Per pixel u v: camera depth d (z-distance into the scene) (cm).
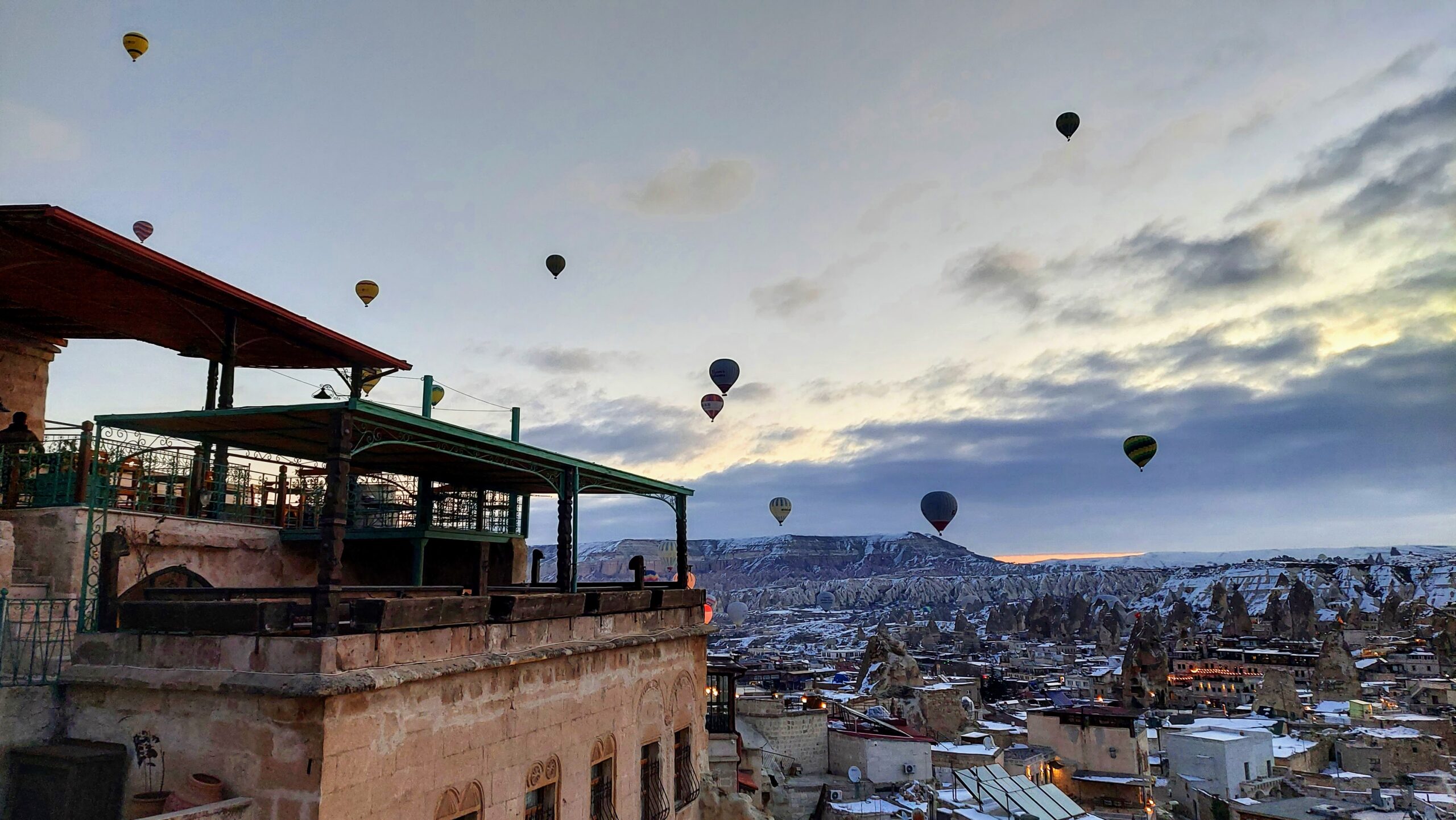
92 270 1603
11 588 1149
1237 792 7219
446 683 1163
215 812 922
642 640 1775
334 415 1104
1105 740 6294
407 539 1680
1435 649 18112
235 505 1681
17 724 1052
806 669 13125
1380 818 6203
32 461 1356
